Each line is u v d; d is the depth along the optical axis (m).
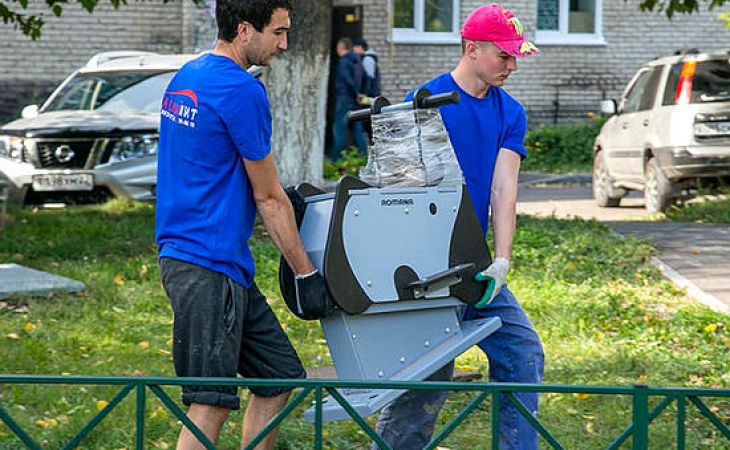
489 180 8.21
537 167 39.12
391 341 7.35
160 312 15.38
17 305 15.42
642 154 26.17
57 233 21.39
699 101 24.91
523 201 30.17
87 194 24.34
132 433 10.20
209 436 7.55
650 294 16.84
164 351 13.24
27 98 38.22
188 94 7.31
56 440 9.98
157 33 39.34
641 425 6.04
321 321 7.33
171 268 7.41
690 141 24.81
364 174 7.57
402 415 8.27
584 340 13.92
